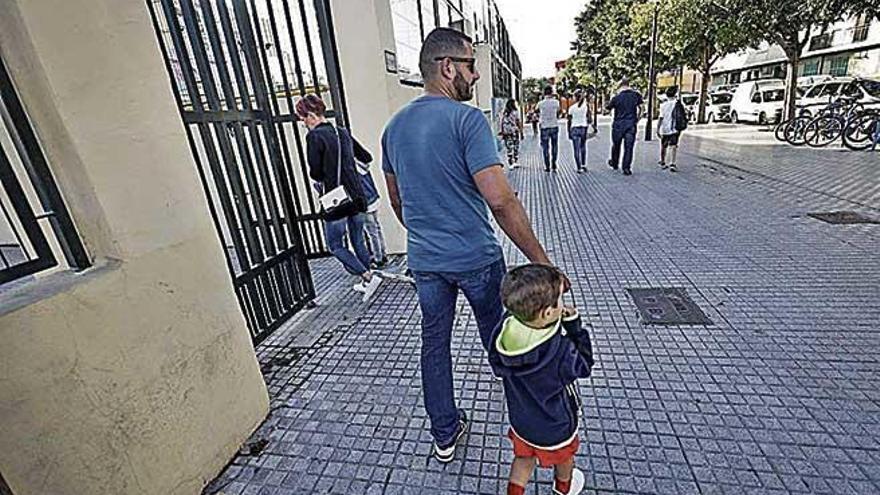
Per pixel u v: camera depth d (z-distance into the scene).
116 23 1.64
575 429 1.65
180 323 1.87
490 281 1.84
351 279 4.36
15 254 1.78
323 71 4.74
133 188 1.69
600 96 32.16
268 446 2.20
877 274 3.51
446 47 1.63
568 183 8.23
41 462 1.39
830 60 20.94
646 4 17.86
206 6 2.79
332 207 3.66
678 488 1.80
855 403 2.16
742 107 19.30
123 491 1.63
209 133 2.78
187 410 1.89
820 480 1.78
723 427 2.08
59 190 1.52
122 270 1.62
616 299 3.42
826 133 10.62
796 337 2.73
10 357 1.30
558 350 1.49
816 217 5.09
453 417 2.02
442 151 1.63
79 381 1.48
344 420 2.36
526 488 1.86
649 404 2.26
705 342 2.76
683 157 10.38
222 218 3.33
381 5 4.39
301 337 3.28
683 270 3.87
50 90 1.43
